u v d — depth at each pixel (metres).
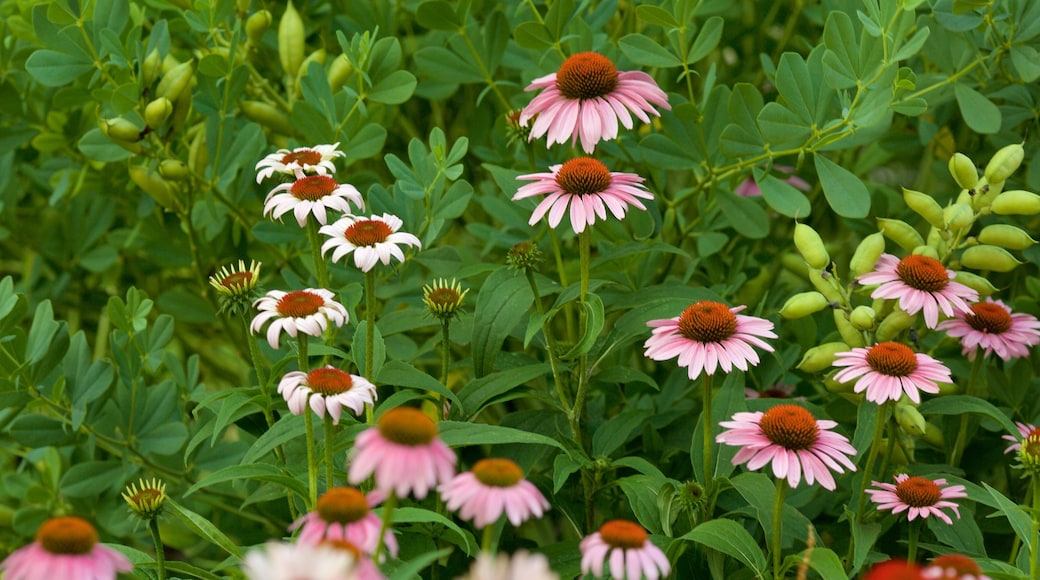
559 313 2.64
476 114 2.74
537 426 2.45
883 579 2.04
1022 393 2.47
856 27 2.52
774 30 2.88
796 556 2.27
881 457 2.45
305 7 2.72
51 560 2.10
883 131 2.49
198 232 2.72
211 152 2.58
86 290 2.88
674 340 2.31
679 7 2.48
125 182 2.75
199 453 2.58
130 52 2.51
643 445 2.49
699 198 2.62
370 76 2.55
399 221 2.35
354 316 2.41
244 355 2.73
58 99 2.53
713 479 2.35
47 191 2.86
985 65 2.54
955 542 2.34
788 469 2.25
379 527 2.15
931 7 2.49
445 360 2.38
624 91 2.39
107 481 2.56
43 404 2.50
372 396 2.25
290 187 2.36
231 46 2.54
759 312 2.52
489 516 2.13
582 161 2.34
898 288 2.36
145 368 2.57
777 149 2.50
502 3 2.67
